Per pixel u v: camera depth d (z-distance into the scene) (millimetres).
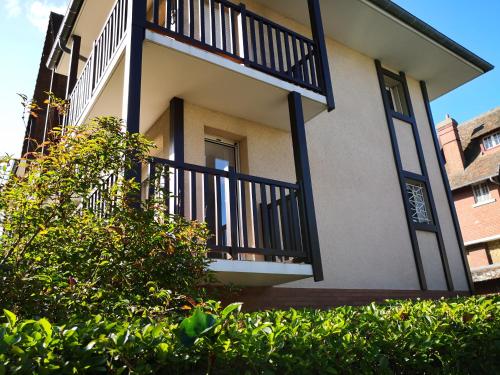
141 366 1731
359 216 8297
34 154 3461
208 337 1804
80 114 7109
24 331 1763
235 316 2508
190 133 6547
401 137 10094
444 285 9391
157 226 3457
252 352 2012
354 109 9273
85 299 2848
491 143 22688
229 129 7039
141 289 3109
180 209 4762
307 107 6875
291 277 5578
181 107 6480
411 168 9945
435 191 10383
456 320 3160
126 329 1878
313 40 7227
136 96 4801
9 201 3055
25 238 3133
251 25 6340
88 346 1678
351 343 2467
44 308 2592
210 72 5852
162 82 6027
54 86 11367
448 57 10398
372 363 2529
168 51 5344
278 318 2578
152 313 2680
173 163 4859
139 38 5082
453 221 10422
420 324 2961
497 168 20453
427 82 11523
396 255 8602
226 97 6523
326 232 7664
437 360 2904
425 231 9555
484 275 15688
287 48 6629
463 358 2975
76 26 9086
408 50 10062
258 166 7176
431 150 10797
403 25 9172
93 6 8445
